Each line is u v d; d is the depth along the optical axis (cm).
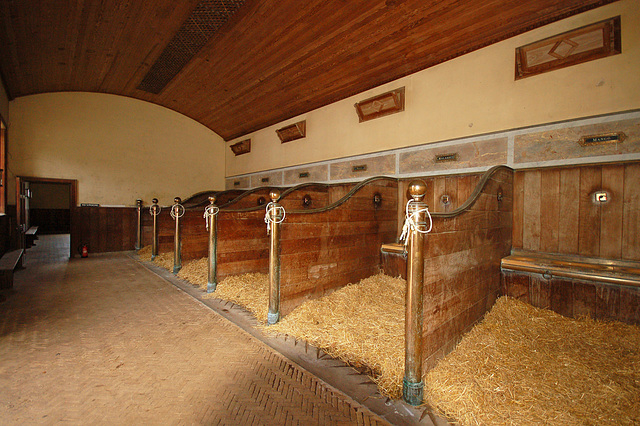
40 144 617
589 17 276
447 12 314
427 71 398
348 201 342
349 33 380
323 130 552
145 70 571
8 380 186
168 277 448
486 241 263
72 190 649
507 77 329
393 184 417
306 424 153
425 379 176
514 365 193
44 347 230
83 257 625
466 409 156
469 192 361
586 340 226
